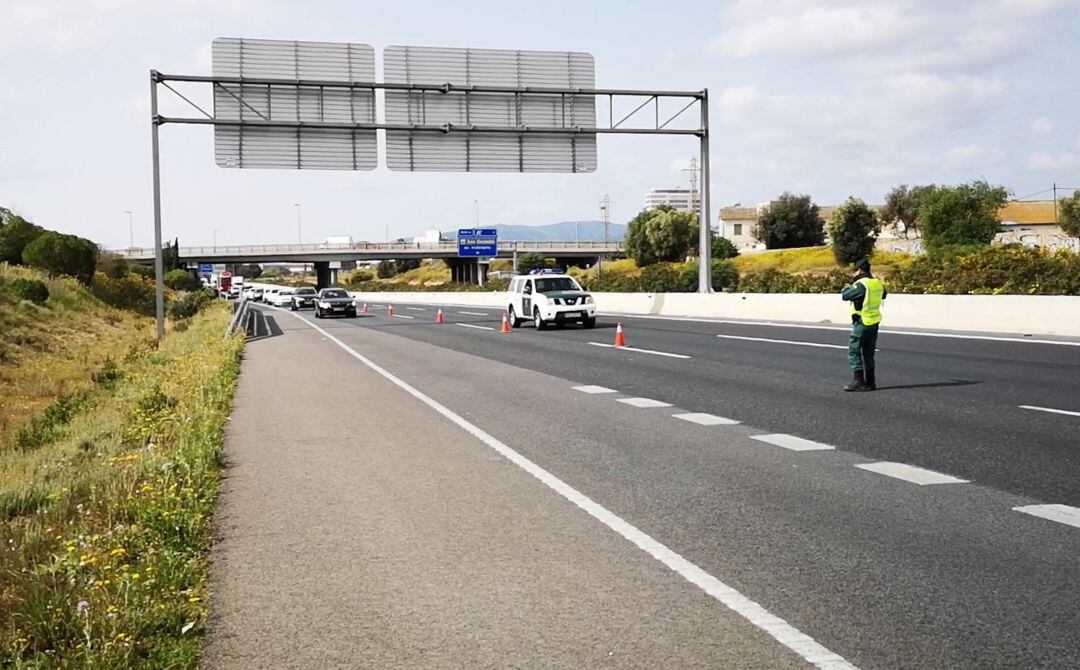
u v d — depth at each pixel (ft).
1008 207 420.36
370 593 16.60
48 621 14.65
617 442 32.37
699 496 23.75
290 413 42.60
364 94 103.40
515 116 106.83
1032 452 28.09
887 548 18.63
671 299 130.21
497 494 24.56
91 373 83.71
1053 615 14.70
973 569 17.12
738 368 56.80
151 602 15.40
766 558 18.20
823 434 32.68
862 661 13.09
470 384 52.90
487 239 281.95
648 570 17.58
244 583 17.34
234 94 100.89
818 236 400.26
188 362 72.79
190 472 26.48
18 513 26.32
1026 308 73.87
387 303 304.71
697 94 110.73
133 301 191.11
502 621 14.99
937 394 41.68
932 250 267.80
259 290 346.33
